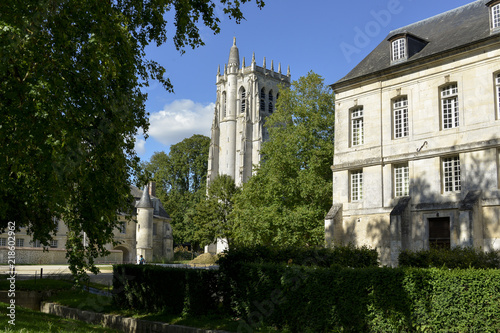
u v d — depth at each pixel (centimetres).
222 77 10544
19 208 1588
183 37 1493
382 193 2652
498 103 2266
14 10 980
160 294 1855
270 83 10550
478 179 2261
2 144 1041
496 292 1109
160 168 9075
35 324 1228
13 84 1019
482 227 2219
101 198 1203
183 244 9531
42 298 2283
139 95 1484
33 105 1010
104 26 1112
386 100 2698
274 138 3819
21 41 994
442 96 2478
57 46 1071
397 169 2647
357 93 2852
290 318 1455
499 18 2289
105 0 1159
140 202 6862
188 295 1733
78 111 1083
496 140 2198
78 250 1482
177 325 1584
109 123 1142
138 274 1981
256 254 1742
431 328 1191
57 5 1083
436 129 2458
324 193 3259
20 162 1081
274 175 3491
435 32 2789
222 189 6931
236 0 1475
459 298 1157
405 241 2444
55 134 1016
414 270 1235
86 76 1134
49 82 1020
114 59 1142
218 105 10406
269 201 3566
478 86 2312
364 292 1308
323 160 3431
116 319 1822
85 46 1114
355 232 2759
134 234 6769
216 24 1493
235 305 1648
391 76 2678
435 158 2438
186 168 9088
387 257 2572
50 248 5044
